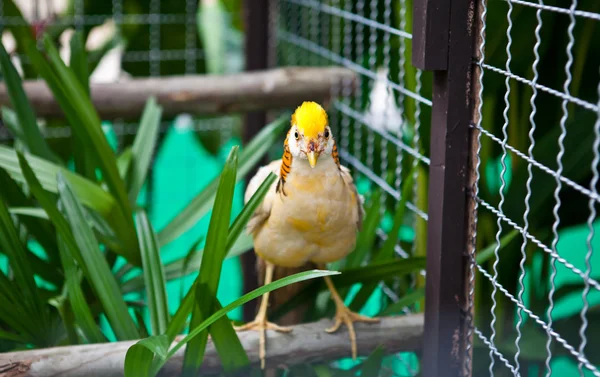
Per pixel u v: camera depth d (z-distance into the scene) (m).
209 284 1.89
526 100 2.96
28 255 2.61
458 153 1.84
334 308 2.61
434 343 1.95
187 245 5.04
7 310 2.17
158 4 4.64
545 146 2.82
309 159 2.04
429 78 2.83
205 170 6.02
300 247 2.30
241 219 2.01
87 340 2.18
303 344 2.22
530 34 2.73
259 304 2.70
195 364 1.99
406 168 3.15
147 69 4.90
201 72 5.12
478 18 1.76
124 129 4.75
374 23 2.66
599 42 3.01
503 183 1.69
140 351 1.77
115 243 2.59
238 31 5.88
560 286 3.00
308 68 3.75
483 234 3.00
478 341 2.81
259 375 2.19
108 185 2.61
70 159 4.43
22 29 3.97
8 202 2.61
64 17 4.79
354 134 3.69
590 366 1.29
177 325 1.94
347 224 2.26
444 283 1.91
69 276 2.23
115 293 2.20
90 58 4.27
